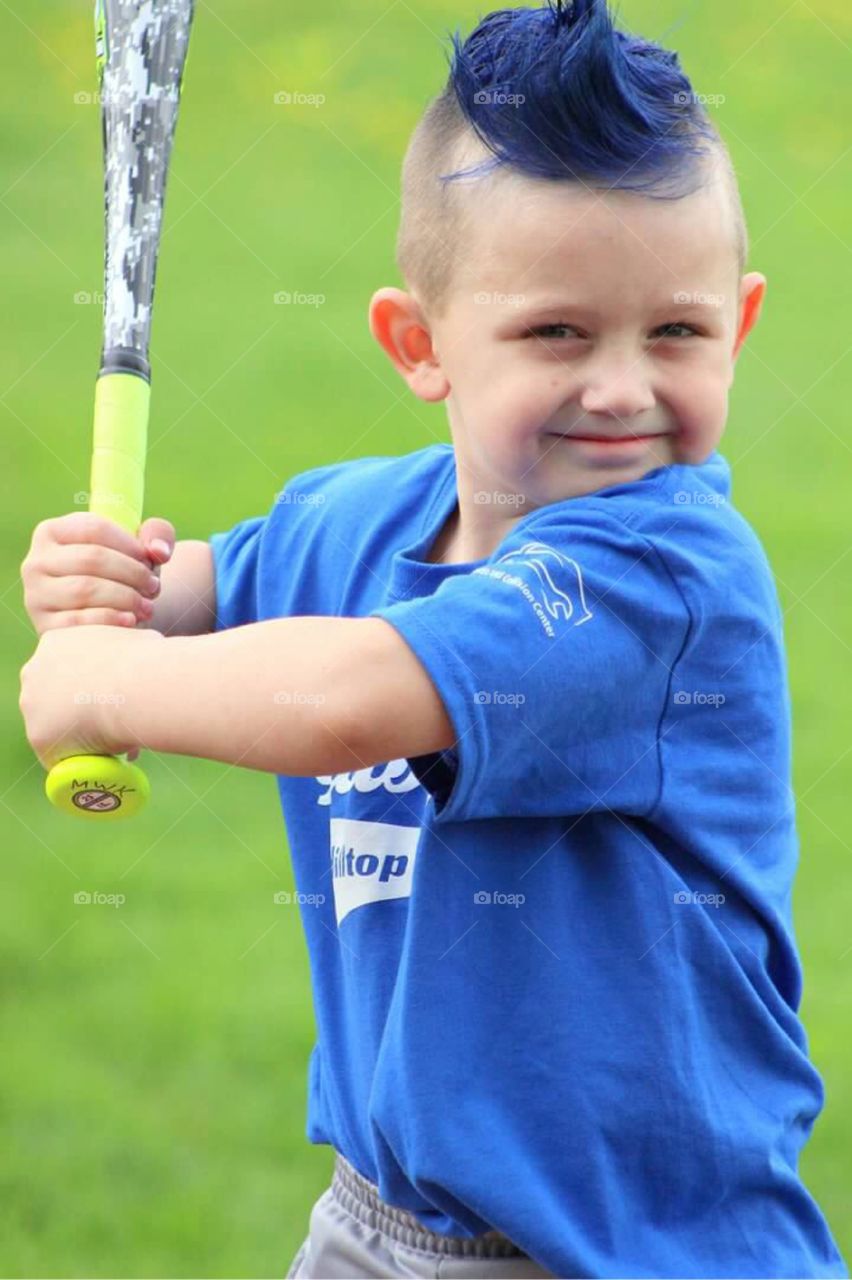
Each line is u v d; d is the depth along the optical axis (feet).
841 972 28.48
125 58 13.64
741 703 11.92
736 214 12.23
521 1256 11.89
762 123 68.80
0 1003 27.84
